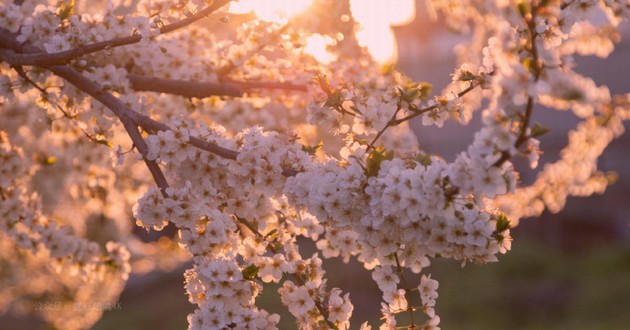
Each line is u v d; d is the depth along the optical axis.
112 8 3.58
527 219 18.80
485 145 2.14
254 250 3.01
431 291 2.85
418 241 2.52
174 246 9.55
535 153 2.20
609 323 12.23
